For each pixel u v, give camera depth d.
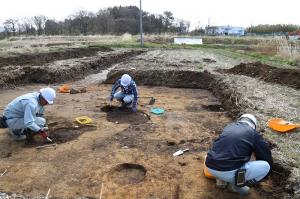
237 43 41.00
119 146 6.35
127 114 8.55
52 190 4.78
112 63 19.20
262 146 4.33
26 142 6.39
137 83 13.00
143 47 29.09
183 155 6.00
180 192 4.79
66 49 20.30
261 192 4.85
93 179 5.10
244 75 13.02
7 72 12.01
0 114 8.25
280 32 56.41
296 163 5.22
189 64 16.62
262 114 7.61
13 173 5.23
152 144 6.48
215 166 4.30
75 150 6.11
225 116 8.51
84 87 12.13
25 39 33.31
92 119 7.98
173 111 8.95
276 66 14.87
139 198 4.64
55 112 8.48
